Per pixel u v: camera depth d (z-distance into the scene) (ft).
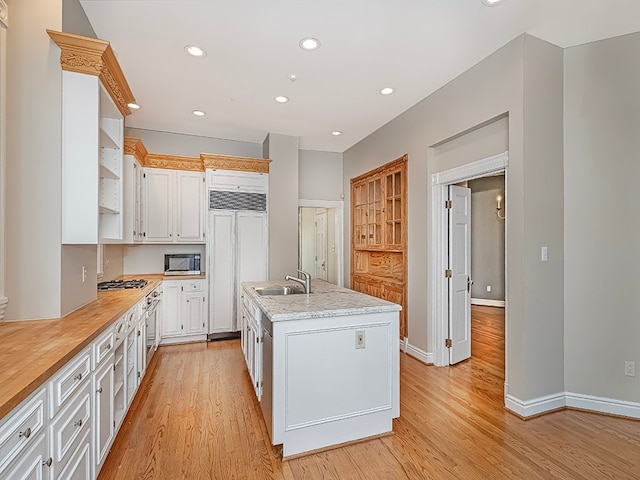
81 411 5.22
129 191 12.57
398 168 13.76
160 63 9.72
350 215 18.31
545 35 8.44
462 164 10.80
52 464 4.27
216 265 15.07
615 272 8.51
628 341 8.38
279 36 8.44
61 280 6.81
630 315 8.35
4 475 3.29
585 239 8.80
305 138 16.83
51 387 4.26
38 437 3.95
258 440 7.41
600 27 8.11
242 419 8.30
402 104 12.68
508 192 8.82
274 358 6.71
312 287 10.98
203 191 15.53
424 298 12.26
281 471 6.40
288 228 16.25
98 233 7.04
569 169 8.96
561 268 8.96
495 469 6.44
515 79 8.55
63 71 6.82
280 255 16.07
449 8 7.41
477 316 19.66
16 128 6.51
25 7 6.60
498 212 22.31
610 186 8.55
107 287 11.08
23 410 3.63
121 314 7.44
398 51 9.12
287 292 10.88
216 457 6.80
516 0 7.13
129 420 8.22
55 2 6.70
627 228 8.36
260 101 12.38
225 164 15.28
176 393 9.76
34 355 4.54
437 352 11.99
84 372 5.38
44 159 6.71
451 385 10.35
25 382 3.65
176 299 14.62
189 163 15.26
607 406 8.58
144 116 13.89
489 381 10.67
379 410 7.58
